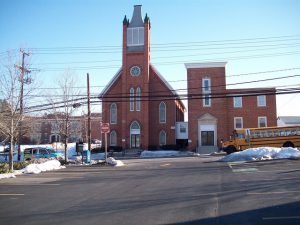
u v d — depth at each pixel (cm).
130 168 2838
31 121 3444
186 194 1422
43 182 2034
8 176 2338
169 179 1938
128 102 5972
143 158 4547
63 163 3581
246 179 1769
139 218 1059
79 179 2136
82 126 5547
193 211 1118
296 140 4100
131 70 6016
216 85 5553
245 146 4166
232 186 1565
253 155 3055
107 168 2923
